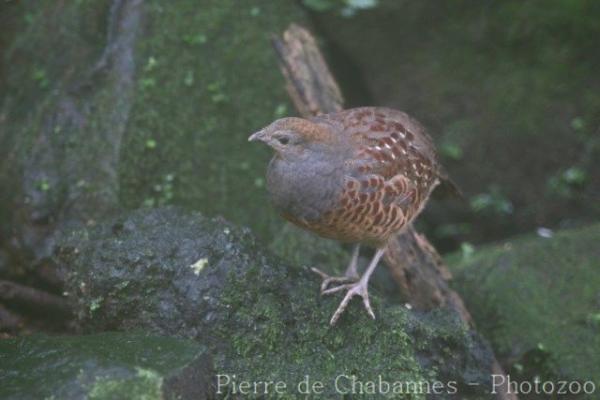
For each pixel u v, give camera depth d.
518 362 10.08
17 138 11.45
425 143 9.02
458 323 8.59
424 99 14.82
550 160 14.20
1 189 11.13
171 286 8.20
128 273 8.24
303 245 11.15
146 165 11.24
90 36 12.07
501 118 14.45
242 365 7.92
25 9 12.77
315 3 15.06
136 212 8.82
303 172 8.06
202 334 8.09
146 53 11.84
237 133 11.95
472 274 11.34
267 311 8.06
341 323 8.16
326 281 8.36
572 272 11.02
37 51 12.20
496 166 14.27
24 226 10.91
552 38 14.98
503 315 10.66
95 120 11.38
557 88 14.55
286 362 7.93
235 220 11.51
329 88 10.83
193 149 11.59
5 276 10.95
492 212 14.17
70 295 8.70
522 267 11.23
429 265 9.91
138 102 11.48
